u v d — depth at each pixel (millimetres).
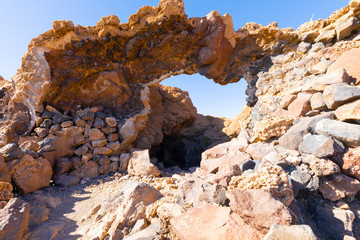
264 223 1812
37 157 5566
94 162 7066
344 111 3473
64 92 7629
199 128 15945
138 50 7949
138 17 7352
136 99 8641
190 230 2062
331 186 2789
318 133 3559
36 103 6859
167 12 7246
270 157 3395
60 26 6805
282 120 4527
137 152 6977
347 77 4164
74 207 4281
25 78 6922
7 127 6527
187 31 7789
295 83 5777
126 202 3174
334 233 2373
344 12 6672
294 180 2900
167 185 4434
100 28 7266
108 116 8008
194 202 2832
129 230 2713
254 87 8195
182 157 16016
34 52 6863
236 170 3307
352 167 2814
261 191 2156
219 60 8117
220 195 2576
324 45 6586
